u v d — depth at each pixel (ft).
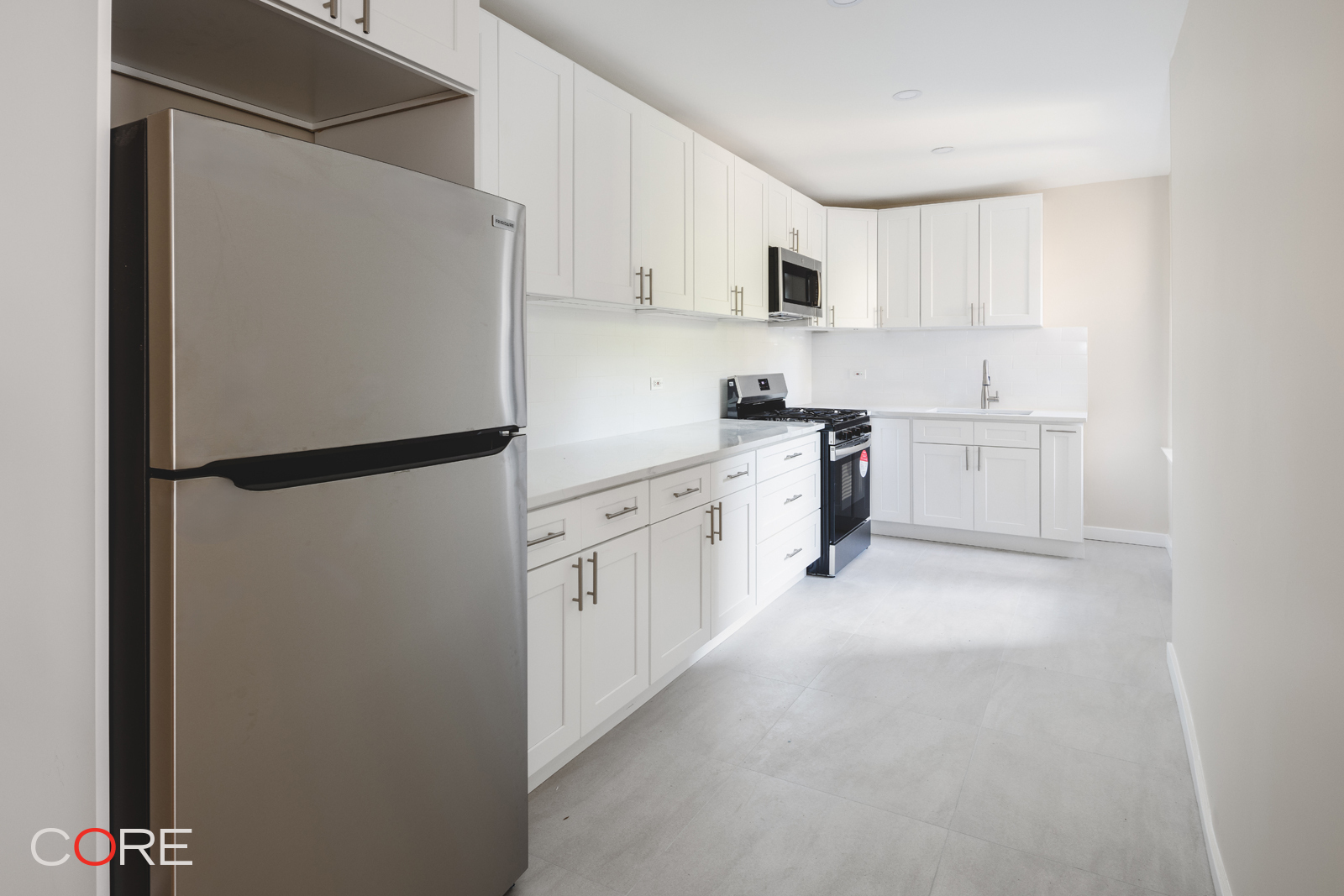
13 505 3.43
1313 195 3.24
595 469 7.68
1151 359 15.42
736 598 10.13
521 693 5.35
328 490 3.81
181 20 4.26
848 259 16.17
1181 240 8.03
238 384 3.33
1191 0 6.99
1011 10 8.05
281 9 4.11
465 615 4.76
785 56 9.14
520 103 7.20
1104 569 13.79
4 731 3.54
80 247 3.19
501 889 5.27
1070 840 6.06
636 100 9.00
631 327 11.20
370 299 3.95
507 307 4.97
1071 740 7.66
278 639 3.61
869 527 15.58
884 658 9.81
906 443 16.02
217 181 3.21
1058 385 16.12
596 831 6.23
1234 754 5.08
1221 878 5.31
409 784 4.40
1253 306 4.45
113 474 3.28
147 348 3.13
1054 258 16.10
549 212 7.62
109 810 3.34
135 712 3.32
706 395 13.43
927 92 10.34
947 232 15.80
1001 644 10.26
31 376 3.34
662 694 8.82
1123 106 10.94
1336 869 2.94
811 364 18.20
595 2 7.79
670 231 9.81
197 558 3.24
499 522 5.02
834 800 6.65
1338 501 2.90
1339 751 2.90
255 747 3.54
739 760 7.34
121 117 4.88
